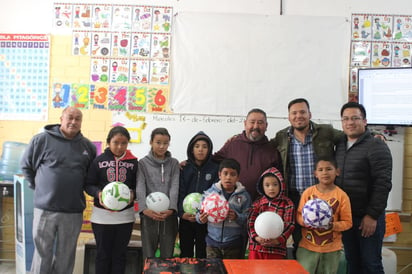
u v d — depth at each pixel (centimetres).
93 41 335
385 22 338
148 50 335
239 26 334
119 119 332
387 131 328
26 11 336
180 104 332
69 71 334
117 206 218
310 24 336
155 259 165
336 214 208
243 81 333
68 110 239
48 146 237
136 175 243
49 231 235
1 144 331
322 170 212
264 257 213
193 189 247
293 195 242
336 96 334
